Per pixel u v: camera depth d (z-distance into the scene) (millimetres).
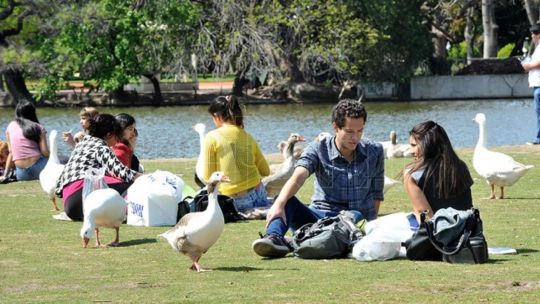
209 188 10320
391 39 71938
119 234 13438
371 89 73812
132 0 67562
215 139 14312
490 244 11938
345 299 8695
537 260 10719
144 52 67812
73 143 17719
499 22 90438
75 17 65500
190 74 68625
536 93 25438
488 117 52312
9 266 10945
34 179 20656
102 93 71625
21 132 20578
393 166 22531
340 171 11828
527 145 25531
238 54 67250
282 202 11422
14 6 64250
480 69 74625
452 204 11203
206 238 10273
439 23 84312
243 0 66750
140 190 14281
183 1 66625
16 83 68688
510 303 8438
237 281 9742
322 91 71188
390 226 10969
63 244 12586
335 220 11320
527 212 14797
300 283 9539
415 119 52094
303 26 66625
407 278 9672
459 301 8531
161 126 49406
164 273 10344
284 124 49906
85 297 9062
